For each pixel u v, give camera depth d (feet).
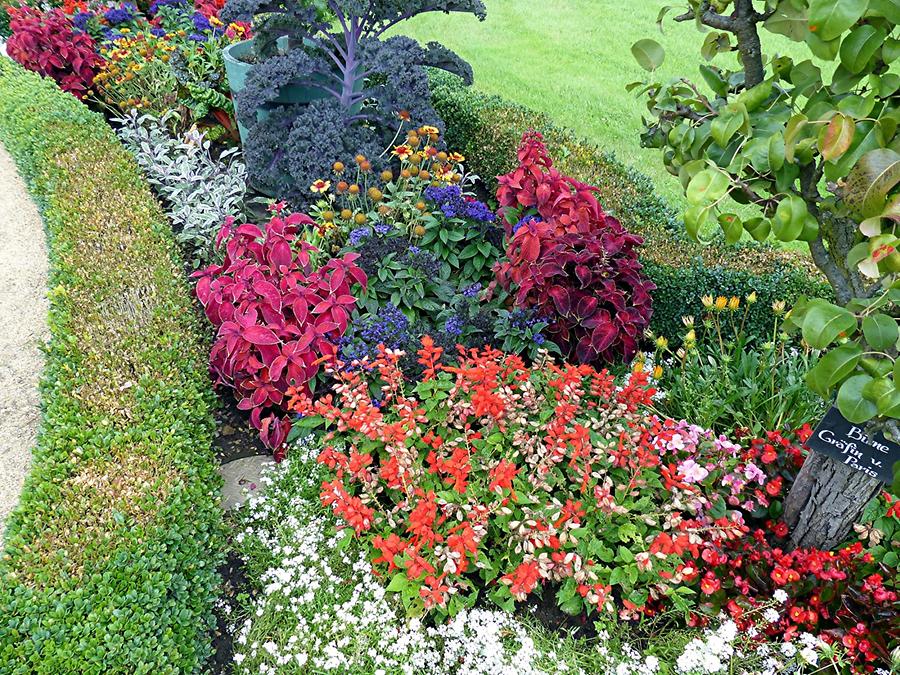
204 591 8.29
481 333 12.47
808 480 8.60
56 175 15.52
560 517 8.65
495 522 8.91
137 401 9.86
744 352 12.20
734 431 10.69
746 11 6.52
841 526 8.54
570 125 23.75
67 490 8.38
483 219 14.28
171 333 11.34
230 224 12.87
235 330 10.57
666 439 9.04
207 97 20.33
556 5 37.19
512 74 28.25
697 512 9.04
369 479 9.48
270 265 11.82
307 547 9.06
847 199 5.16
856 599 8.00
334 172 15.52
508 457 9.78
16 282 14.82
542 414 10.01
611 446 9.27
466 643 8.01
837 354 5.65
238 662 7.70
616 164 17.20
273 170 16.31
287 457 10.82
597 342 11.32
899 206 4.79
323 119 15.96
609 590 8.09
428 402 10.09
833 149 5.08
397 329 11.70
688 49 31.12
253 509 10.05
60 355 10.78
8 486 10.43
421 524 8.07
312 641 8.25
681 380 11.17
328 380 11.71
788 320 6.54
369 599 8.75
